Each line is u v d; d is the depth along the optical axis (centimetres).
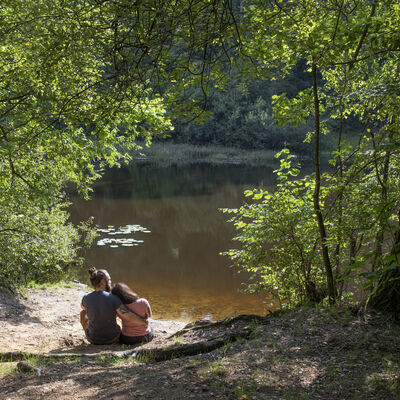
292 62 502
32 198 825
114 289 642
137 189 3222
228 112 6162
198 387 366
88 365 473
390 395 342
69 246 1406
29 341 690
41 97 587
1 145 626
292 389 360
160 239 1823
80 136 880
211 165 4762
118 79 470
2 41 615
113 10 412
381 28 441
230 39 448
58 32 479
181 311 1054
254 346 461
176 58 442
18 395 375
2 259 1058
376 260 287
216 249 1669
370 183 646
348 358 417
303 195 716
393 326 482
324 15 510
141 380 392
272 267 755
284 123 614
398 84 484
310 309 568
